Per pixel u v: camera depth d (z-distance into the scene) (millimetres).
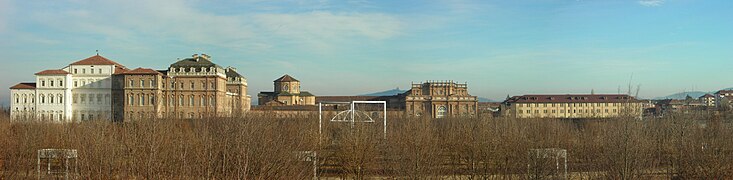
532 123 89688
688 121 62688
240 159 33562
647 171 41625
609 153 38094
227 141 36469
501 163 44250
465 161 52062
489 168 45219
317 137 56438
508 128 72438
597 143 48562
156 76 152625
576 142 60906
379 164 48312
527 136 60844
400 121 94375
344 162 48312
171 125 57250
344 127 61281
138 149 36125
